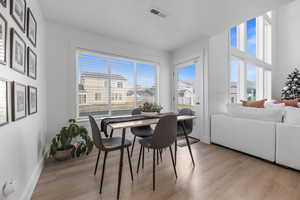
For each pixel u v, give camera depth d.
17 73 1.17
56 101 2.40
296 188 1.47
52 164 2.03
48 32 2.33
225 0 1.86
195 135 3.30
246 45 4.11
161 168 1.91
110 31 2.73
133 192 1.43
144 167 1.95
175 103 3.86
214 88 3.07
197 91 3.23
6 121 0.98
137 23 2.44
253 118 2.30
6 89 0.98
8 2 1.03
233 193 1.40
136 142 3.10
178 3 1.92
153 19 2.32
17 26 1.18
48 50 2.33
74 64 2.56
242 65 4.01
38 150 1.79
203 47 3.03
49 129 2.34
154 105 2.09
